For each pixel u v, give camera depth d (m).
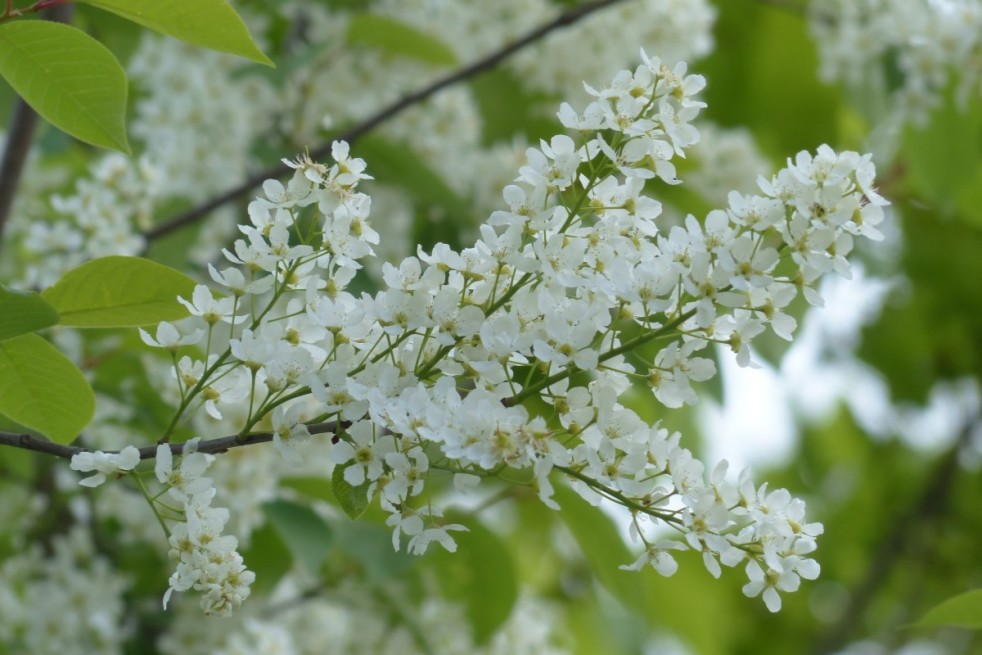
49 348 4.71
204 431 7.61
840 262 4.29
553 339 4.23
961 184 10.97
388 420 4.16
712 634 12.78
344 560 9.48
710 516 4.25
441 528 4.27
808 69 12.84
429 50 9.81
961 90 10.33
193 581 4.39
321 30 10.04
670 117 4.53
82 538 9.01
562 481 8.52
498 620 9.37
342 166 4.58
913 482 17.02
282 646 8.62
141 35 10.38
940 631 16.67
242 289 4.57
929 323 14.99
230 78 9.04
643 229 4.55
